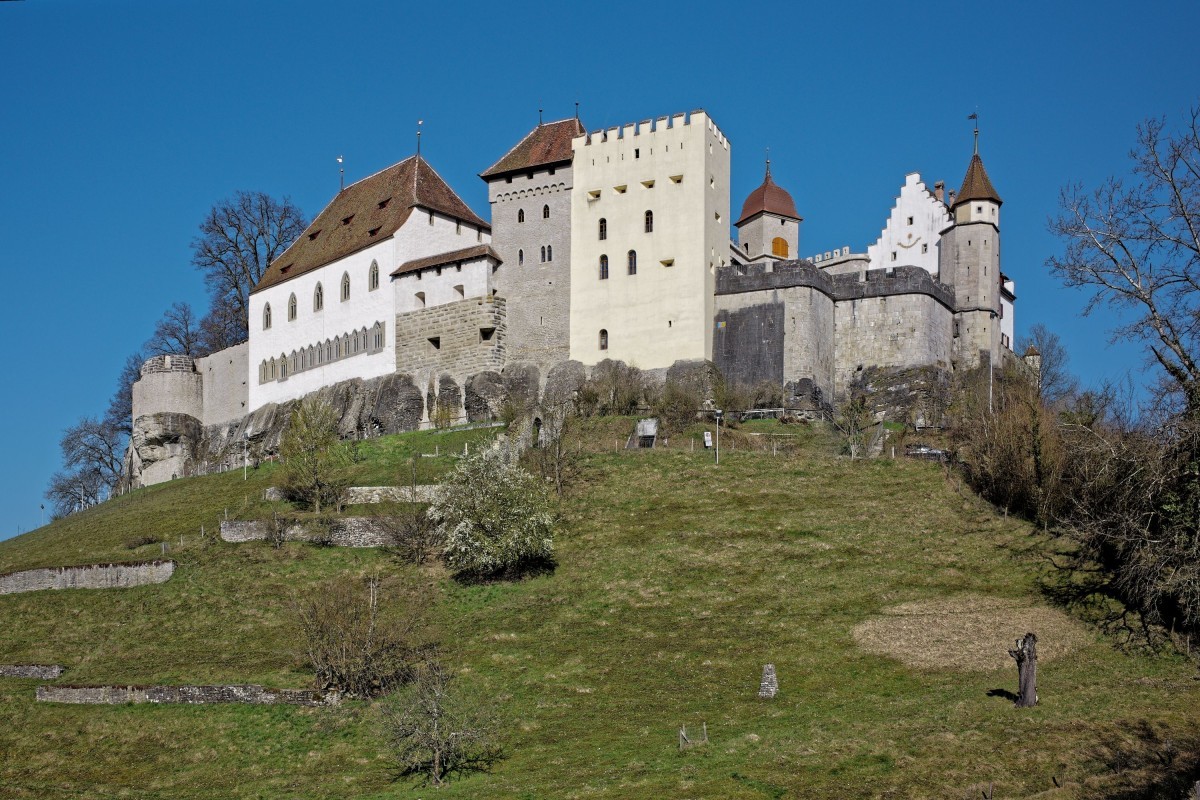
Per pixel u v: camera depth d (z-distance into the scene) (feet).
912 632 171.83
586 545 219.41
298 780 148.25
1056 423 217.77
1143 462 167.84
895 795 122.83
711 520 223.92
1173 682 149.28
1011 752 130.62
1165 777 121.90
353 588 211.41
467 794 134.00
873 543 207.10
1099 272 168.45
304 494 256.52
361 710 165.99
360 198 391.24
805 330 309.83
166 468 407.23
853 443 264.31
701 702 155.53
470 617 195.11
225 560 231.30
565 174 334.24
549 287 331.57
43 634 211.00
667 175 321.52
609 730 149.07
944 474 237.04
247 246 430.20
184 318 455.63
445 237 359.05
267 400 387.96
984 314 338.75
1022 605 178.29
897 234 374.63
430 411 333.42
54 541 280.92
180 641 201.16
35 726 173.37
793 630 176.65
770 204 371.97
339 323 365.20
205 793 148.25
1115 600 175.32
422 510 234.79
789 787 126.52
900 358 319.68
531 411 295.48
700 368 308.40
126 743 165.78
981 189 343.87
